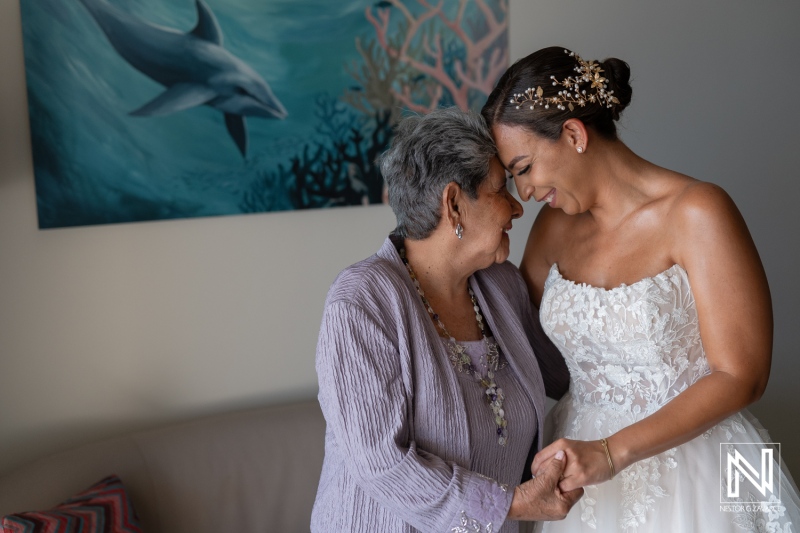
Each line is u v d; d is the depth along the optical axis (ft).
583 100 5.36
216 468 7.90
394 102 9.07
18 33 7.52
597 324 5.58
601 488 5.66
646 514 5.52
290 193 8.68
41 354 7.93
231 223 8.56
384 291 5.11
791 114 11.45
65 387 8.05
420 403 5.04
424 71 9.18
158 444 7.84
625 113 10.46
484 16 9.40
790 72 11.39
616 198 5.70
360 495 5.13
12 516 6.40
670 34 10.58
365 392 4.86
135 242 8.17
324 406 5.05
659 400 5.59
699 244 5.32
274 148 8.55
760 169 11.36
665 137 10.75
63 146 7.67
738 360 5.22
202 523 7.73
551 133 5.33
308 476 8.21
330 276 9.12
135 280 8.21
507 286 6.14
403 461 4.79
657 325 5.39
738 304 5.21
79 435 8.15
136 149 7.95
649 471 5.58
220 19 8.14
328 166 8.83
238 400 8.82
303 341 9.07
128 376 8.29
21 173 7.67
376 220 9.29
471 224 5.28
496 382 5.51
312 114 8.68
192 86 8.09
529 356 5.77
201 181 8.26
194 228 8.40
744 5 10.98
